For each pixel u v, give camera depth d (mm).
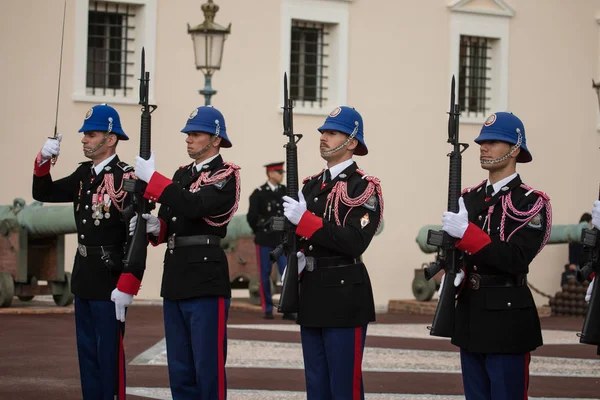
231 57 25047
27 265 19984
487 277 9414
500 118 9586
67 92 22906
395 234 27141
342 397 9586
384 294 26938
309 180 10148
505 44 28672
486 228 9469
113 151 11039
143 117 10156
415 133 27469
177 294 10211
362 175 9797
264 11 25391
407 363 15516
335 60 26438
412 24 27391
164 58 24094
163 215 10516
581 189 29812
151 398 12227
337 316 9555
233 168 10383
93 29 23578
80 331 10891
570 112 29641
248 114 25234
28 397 11961
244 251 23031
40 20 22688
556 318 24344
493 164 9547
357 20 26672
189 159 24359
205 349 10195
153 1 23875
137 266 10109
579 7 29750
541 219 9406
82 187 10969
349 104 26547
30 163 22625
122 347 10797
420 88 27531
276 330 19000
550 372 15148
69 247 22906
